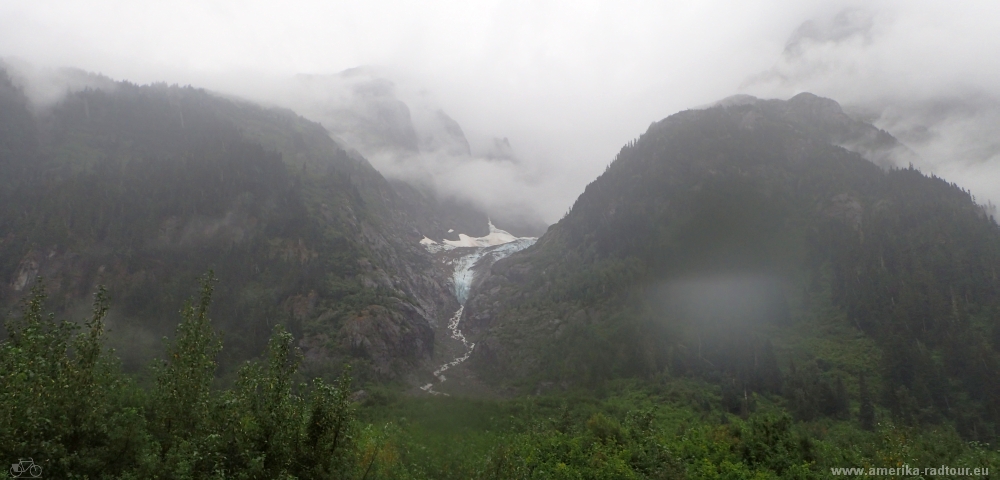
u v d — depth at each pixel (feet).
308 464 61.72
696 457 109.19
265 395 61.72
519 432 159.53
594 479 95.35
